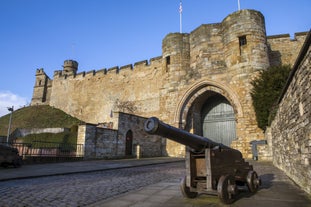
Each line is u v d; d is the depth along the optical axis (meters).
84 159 14.79
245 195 5.11
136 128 19.64
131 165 12.27
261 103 15.43
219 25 20.73
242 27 18.48
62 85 40.03
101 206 4.44
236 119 17.53
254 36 18.17
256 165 11.52
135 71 30.75
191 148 5.00
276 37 21.91
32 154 12.90
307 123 4.75
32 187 6.21
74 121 34.25
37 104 44.12
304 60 4.70
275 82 15.11
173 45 22.86
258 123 15.75
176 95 21.53
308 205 4.21
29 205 4.46
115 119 18.00
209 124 22.17
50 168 10.25
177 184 6.75
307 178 5.09
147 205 4.47
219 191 4.27
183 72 21.86
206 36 20.91
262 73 16.22
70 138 25.36
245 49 18.19
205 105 22.75
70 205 4.50
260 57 17.83
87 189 6.04
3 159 9.66
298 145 5.78
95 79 35.19
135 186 6.54
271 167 10.48
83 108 35.38
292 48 21.23
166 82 22.72
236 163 5.16
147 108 28.23
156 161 15.21
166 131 4.36
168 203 4.58
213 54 20.19
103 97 33.34
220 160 4.71
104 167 11.13
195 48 21.58
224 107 21.78
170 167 12.06
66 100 38.38
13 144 13.34
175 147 21.08
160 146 22.11
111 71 33.50
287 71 15.02
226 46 19.33
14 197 5.05
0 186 6.28
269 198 4.80
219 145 5.09
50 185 6.54
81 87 36.78
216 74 19.36
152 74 28.94
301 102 5.14
